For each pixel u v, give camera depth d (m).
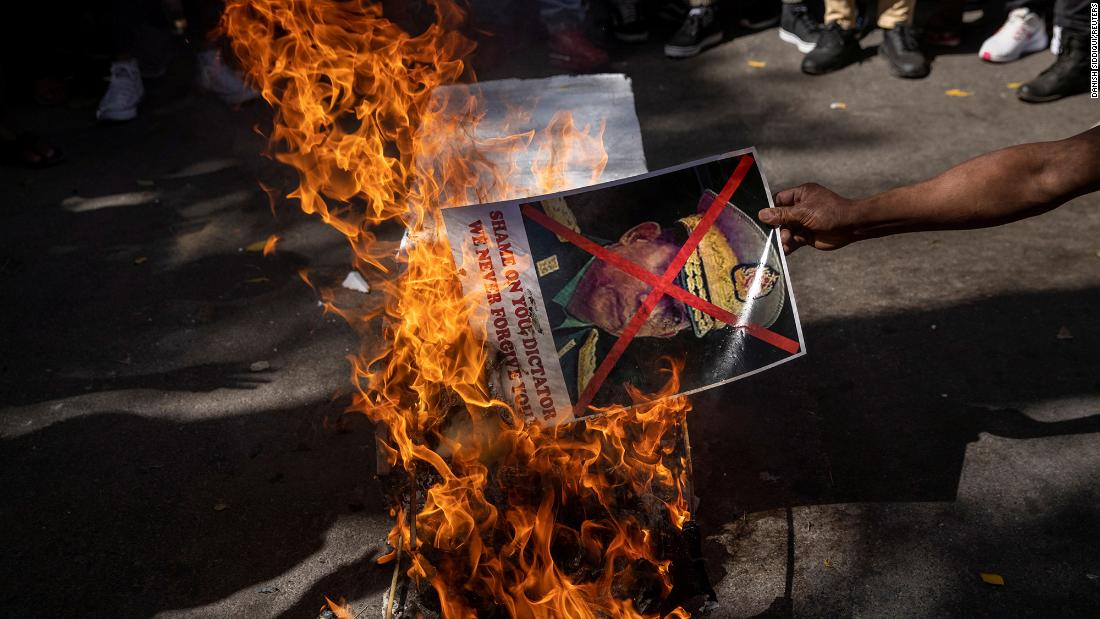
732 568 2.41
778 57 5.48
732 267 1.84
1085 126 4.48
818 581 2.36
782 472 2.71
